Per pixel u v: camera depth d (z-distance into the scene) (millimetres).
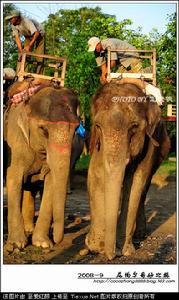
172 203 10891
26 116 6324
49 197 6586
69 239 7148
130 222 6320
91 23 14703
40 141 6199
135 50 6855
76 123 5930
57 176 5848
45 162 6520
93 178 6309
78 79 14133
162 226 8430
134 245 6914
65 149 5848
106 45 7148
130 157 5785
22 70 6957
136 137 5738
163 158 7457
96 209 6289
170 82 13547
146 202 11023
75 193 11938
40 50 8320
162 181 13773
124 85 5883
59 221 5863
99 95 5805
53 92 6234
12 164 6621
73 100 6195
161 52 13750
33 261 5953
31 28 8055
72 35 15336
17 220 6516
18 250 6320
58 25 18547
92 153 6336
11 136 6656
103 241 6258
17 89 6793
